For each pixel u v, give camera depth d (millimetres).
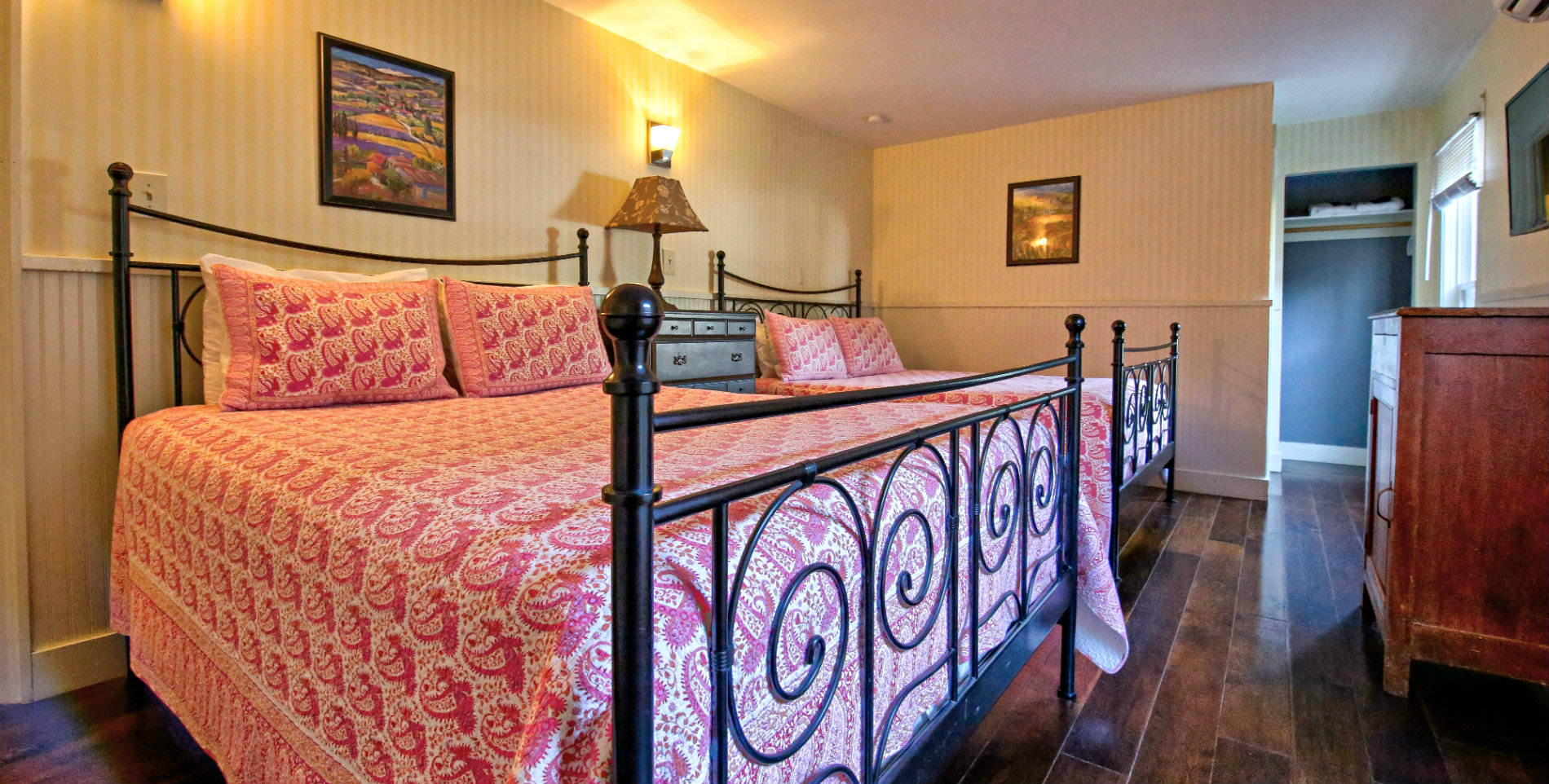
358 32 2283
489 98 2635
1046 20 2875
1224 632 2113
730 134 3666
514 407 1868
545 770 570
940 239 4652
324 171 2213
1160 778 1433
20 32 1681
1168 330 3943
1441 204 3748
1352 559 2766
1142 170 3967
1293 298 4875
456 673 691
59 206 1752
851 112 4078
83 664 1827
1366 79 3568
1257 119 3645
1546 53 2412
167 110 1916
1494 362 1600
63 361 1771
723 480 959
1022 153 4332
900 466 1127
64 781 1434
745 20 2918
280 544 984
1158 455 3281
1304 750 1526
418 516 862
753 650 737
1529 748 1523
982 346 4523
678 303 3391
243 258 2061
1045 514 1693
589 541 741
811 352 3486
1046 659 1983
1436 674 1852
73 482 1800
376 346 1894
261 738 1036
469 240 2588
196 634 1250
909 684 1068
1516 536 1594
